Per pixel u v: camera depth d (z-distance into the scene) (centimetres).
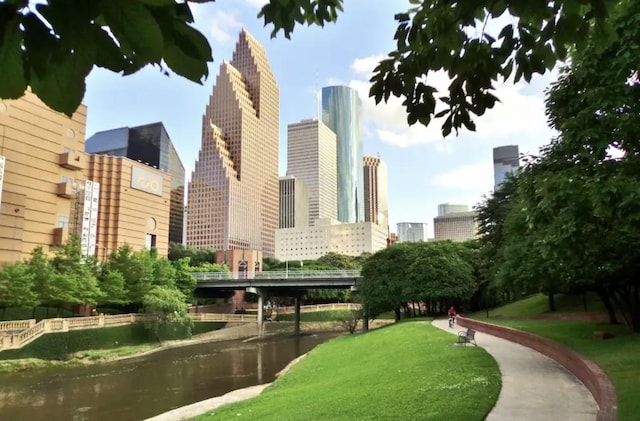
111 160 7731
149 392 3247
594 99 1255
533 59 398
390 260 6084
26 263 5294
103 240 7444
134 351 5212
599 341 2027
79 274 5397
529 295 6444
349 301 11238
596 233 1330
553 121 1856
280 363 4597
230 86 16038
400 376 1939
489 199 5562
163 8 193
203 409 2386
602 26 383
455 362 2030
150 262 6494
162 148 14238
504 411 1248
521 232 2061
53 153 6194
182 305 6238
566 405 1288
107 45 190
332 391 1939
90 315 6128
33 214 5841
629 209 1005
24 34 180
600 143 1235
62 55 185
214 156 15300
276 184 18012
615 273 2027
